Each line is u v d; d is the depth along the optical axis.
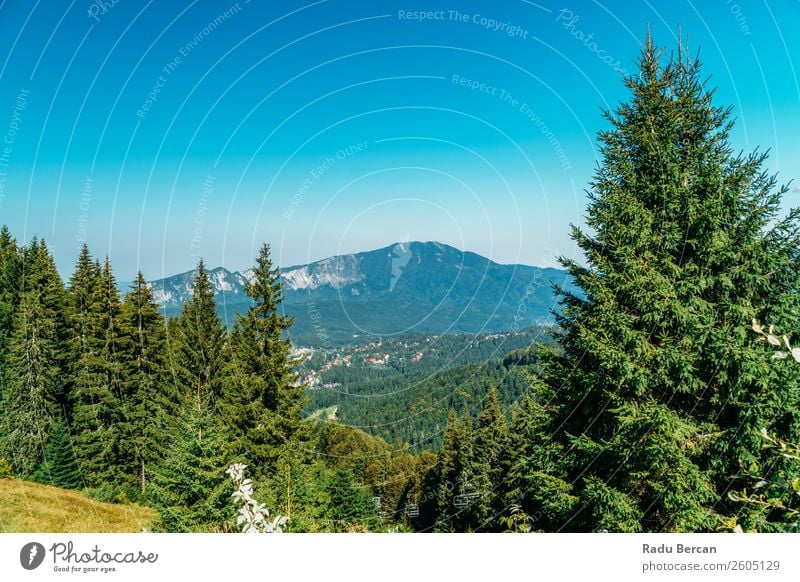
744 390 8.59
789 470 7.77
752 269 8.99
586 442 9.55
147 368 33.47
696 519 8.36
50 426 30.72
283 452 21.84
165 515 14.29
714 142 10.01
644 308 9.16
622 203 9.83
